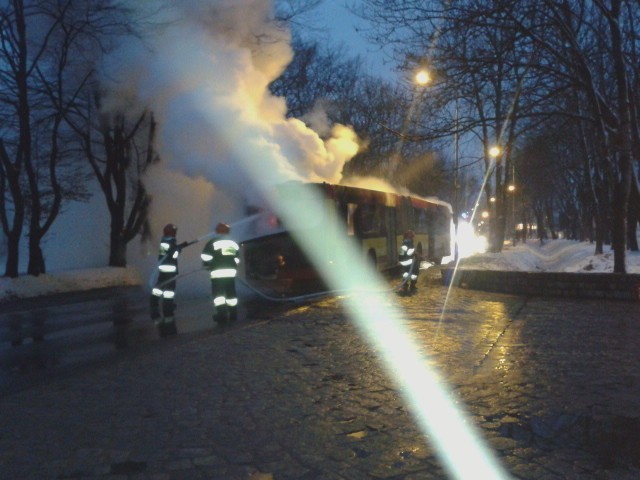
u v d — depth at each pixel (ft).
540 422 16.83
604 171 80.74
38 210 60.23
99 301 51.37
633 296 42.11
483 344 27.55
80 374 23.15
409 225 76.38
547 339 28.48
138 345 29.50
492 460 14.26
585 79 46.06
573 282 45.44
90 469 13.88
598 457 14.35
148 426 16.79
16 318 41.04
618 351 25.54
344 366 23.49
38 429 16.62
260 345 27.66
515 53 47.11
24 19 57.67
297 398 19.33
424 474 13.52
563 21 46.34
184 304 46.75
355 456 14.61
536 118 55.31
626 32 55.67
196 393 19.94
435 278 67.31
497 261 81.15
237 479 13.34
